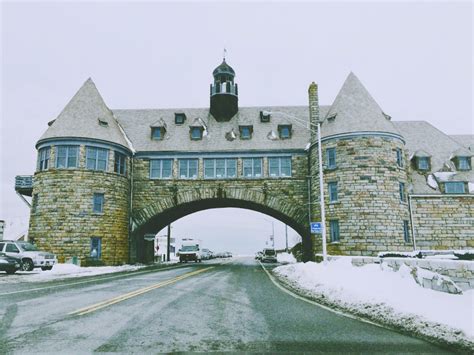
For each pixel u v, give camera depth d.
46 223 31.39
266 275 22.02
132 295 12.12
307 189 35.84
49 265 25.14
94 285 15.41
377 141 31.05
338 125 32.19
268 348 6.07
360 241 29.66
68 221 31.27
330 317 8.74
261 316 8.80
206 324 7.83
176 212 41.97
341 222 30.47
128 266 31.98
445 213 33.03
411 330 7.37
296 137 37.66
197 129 38.56
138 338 6.59
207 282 17.16
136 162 37.03
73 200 31.61
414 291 9.82
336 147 31.78
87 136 32.69
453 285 9.20
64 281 17.39
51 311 9.06
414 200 33.25
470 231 32.72
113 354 5.65
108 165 33.53
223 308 9.85
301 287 15.00
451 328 6.95
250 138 37.84
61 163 32.25
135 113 41.72
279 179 36.12
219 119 40.50
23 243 25.44
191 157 36.97
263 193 36.03
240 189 36.16
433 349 6.07
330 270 16.48
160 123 38.69
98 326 7.48
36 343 6.18
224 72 41.72
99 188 32.62
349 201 30.41
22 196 35.97
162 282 16.83
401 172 31.84
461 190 33.66
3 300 10.88
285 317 8.71
